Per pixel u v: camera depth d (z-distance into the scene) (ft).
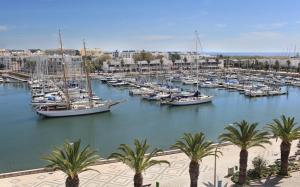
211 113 350.64
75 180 107.14
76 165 105.09
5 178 147.84
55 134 268.21
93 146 232.73
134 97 458.09
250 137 130.21
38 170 154.20
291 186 136.87
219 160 170.09
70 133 271.08
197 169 121.60
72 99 397.19
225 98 448.24
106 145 234.99
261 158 161.07
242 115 341.82
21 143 241.35
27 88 586.86
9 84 651.25
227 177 148.36
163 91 469.98
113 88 563.48
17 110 368.89
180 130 277.64
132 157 113.60
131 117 330.13
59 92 469.57
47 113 322.55
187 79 613.52
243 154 134.21
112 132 272.51
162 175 151.64
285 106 393.70
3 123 307.58
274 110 369.71
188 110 367.04
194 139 121.29
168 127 288.51
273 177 146.10
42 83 552.82
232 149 187.01
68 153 107.34
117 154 116.16
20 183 143.13
